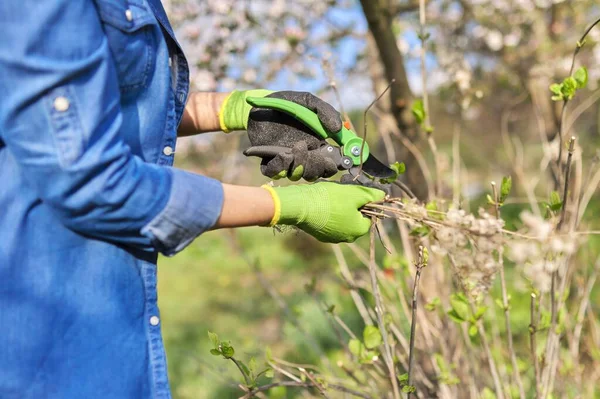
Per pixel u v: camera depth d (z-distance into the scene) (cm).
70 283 116
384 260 234
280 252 800
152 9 130
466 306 181
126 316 121
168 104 129
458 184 259
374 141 445
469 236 134
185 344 488
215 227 119
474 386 214
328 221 131
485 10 456
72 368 116
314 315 454
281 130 146
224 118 159
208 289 679
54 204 107
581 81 178
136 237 113
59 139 103
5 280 113
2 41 101
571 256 219
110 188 106
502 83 423
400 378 159
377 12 262
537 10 452
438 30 454
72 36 104
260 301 604
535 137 689
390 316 213
